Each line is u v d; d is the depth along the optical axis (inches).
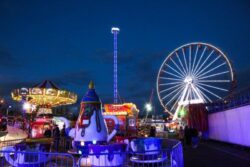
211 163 539.5
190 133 936.9
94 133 452.1
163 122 2062.0
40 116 1145.4
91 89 486.9
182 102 1647.4
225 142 922.1
